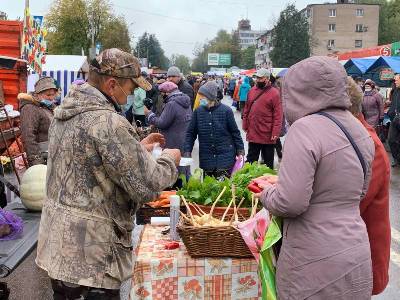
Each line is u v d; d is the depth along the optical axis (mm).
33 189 4461
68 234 2512
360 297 2516
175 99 7578
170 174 2668
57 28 43188
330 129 2512
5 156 7402
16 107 9969
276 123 8938
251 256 3195
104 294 2555
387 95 18844
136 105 13086
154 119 7680
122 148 2486
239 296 3219
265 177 3209
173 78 9656
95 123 2492
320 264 2469
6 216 3561
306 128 2490
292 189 2410
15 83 9977
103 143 2475
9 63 7344
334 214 2506
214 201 3615
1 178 4562
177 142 7641
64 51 43125
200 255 3170
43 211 2639
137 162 2506
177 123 7609
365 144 2600
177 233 3453
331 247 2467
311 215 2508
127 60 2652
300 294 2514
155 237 3596
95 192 2531
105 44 43906
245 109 9320
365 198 2922
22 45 9977
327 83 2533
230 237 3139
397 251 5910
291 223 2572
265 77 8945
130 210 2684
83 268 2506
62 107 2576
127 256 2682
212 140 6625
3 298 3895
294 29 72625
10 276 5059
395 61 18922
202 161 6711
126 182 2500
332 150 2473
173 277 3174
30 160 6066
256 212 3439
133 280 3180
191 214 3357
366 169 2598
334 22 98062
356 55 25047
